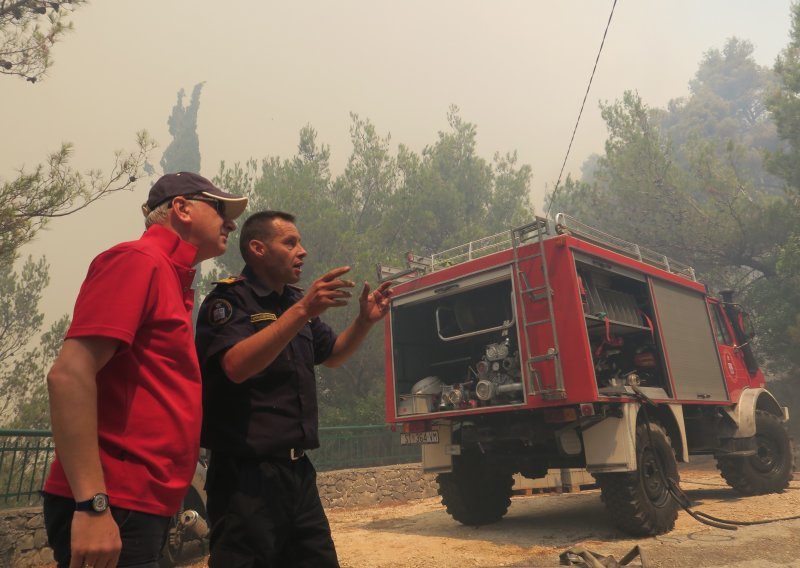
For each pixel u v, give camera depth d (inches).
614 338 258.1
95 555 44.7
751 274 721.6
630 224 700.0
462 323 263.6
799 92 581.0
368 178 678.5
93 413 47.3
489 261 241.3
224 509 69.3
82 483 45.4
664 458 225.9
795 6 605.6
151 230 61.9
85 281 53.0
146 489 50.7
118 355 52.1
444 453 251.1
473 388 244.8
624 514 206.4
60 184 239.9
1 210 227.0
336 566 74.7
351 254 571.8
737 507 265.9
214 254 68.4
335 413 513.7
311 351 80.1
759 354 640.4
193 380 57.1
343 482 375.9
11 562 196.4
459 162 762.2
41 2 282.5
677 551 183.2
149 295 54.1
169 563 185.8
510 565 179.9
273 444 70.8
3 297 514.3
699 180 641.0
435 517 297.6
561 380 208.5
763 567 162.1
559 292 219.1
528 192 783.1
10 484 215.6
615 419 213.0
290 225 82.4
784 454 313.0
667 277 283.7
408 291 266.8
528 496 372.5
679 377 261.9
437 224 679.1
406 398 260.1
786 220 581.9
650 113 725.9
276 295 78.5
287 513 71.6
